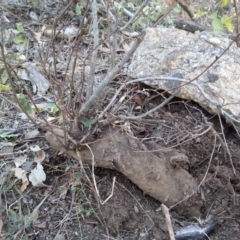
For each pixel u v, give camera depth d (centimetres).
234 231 57
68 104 55
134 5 90
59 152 60
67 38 77
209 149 63
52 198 57
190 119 67
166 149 57
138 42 49
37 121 61
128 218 56
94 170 59
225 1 50
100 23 80
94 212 55
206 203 59
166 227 56
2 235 53
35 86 69
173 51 70
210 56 69
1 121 65
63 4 85
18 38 73
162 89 68
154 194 57
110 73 51
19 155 61
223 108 64
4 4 84
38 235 54
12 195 57
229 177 61
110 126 57
